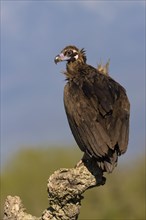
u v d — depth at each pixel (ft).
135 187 184.14
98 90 76.54
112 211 183.42
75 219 72.38
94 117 74.33
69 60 83.66
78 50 84.28
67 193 71.00
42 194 181.06
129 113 75.56
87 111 75.05
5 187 180.65
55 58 84.43
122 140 72.69
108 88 77.00
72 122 76.33
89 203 184.96
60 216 71.97
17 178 181.68
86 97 76.18
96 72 80.53
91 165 72.69
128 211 183.93
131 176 184.34
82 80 78.84
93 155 72.54
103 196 184.85
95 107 75.00
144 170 183.83
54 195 71.31
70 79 80.23
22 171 182.09
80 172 71.46
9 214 75.00
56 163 184.44
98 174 72.28
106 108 74.43
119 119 74.02
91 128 73.92
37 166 183.93
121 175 185.16
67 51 83.87
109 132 73.00
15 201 75.31
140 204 183.11
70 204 71.72
